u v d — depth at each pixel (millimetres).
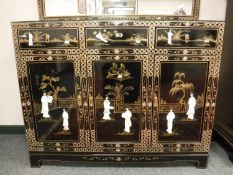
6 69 2238
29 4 2078
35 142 1800
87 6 1983
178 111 1693
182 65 1597
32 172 1823
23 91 1680
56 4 1980
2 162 1949
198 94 1660
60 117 1730
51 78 1646
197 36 1532
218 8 2047
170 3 1955
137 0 1956
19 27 1541
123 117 1708
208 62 1589
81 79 1634
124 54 1570
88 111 1703
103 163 1921
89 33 1535
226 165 1897
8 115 2383
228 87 2033
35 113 1728
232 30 1942
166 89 1646
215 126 2213
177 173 1806
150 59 1578
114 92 1657
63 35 1546
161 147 1776
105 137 1762
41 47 1574
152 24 1508
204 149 1788
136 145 1770
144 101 1670
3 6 2078
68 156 1822
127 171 1831
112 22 1510
